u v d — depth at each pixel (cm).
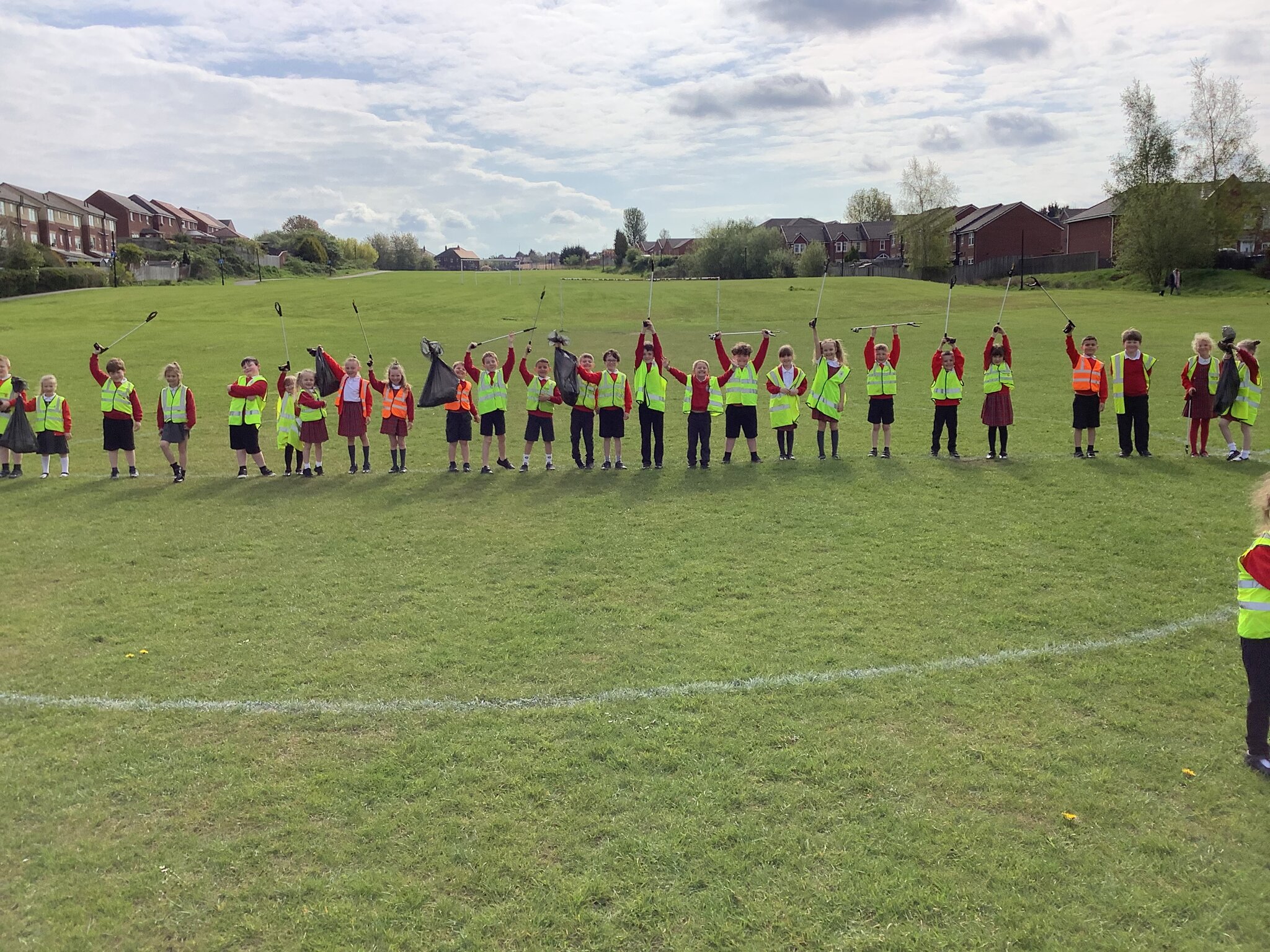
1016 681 723
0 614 923
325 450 1939
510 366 1608
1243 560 612
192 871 512
